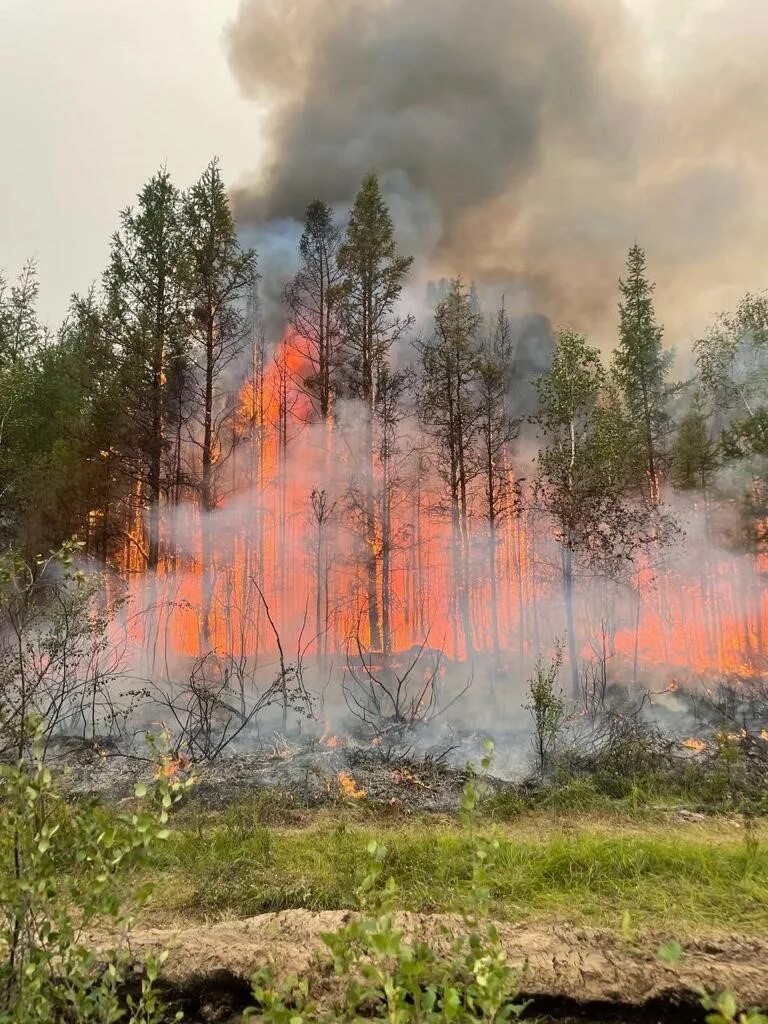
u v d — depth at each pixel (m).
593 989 3.52
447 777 8.55
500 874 5.02
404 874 5.15
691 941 3.94
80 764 8.67
